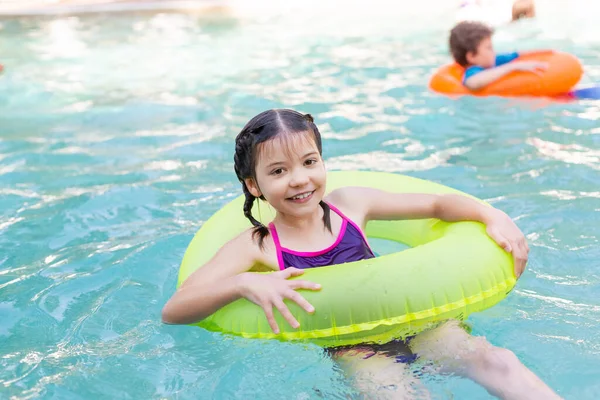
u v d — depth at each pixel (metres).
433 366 2.22
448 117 4.92
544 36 7.25
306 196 2.48
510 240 2.65
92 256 3.25
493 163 4.11
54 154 4.61
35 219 3.68
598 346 2.33
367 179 3.16
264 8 10.12
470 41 5.43
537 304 2.61
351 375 2.22
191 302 2.45
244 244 2.58
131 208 3.77
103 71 6.77
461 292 2.42
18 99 5.92
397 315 2.33
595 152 4.16
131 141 4.80
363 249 2.69
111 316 2.73
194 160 4.41
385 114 5.07
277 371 2.29
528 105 5.06
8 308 2.83
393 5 9.67
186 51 7.50
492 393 2.10
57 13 10.45
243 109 5.36
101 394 2.25
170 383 2.29
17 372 2.39
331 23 8.73
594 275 2.83
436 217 2.86
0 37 8.86
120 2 11.02
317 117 5.07
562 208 3.46
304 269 2.44
